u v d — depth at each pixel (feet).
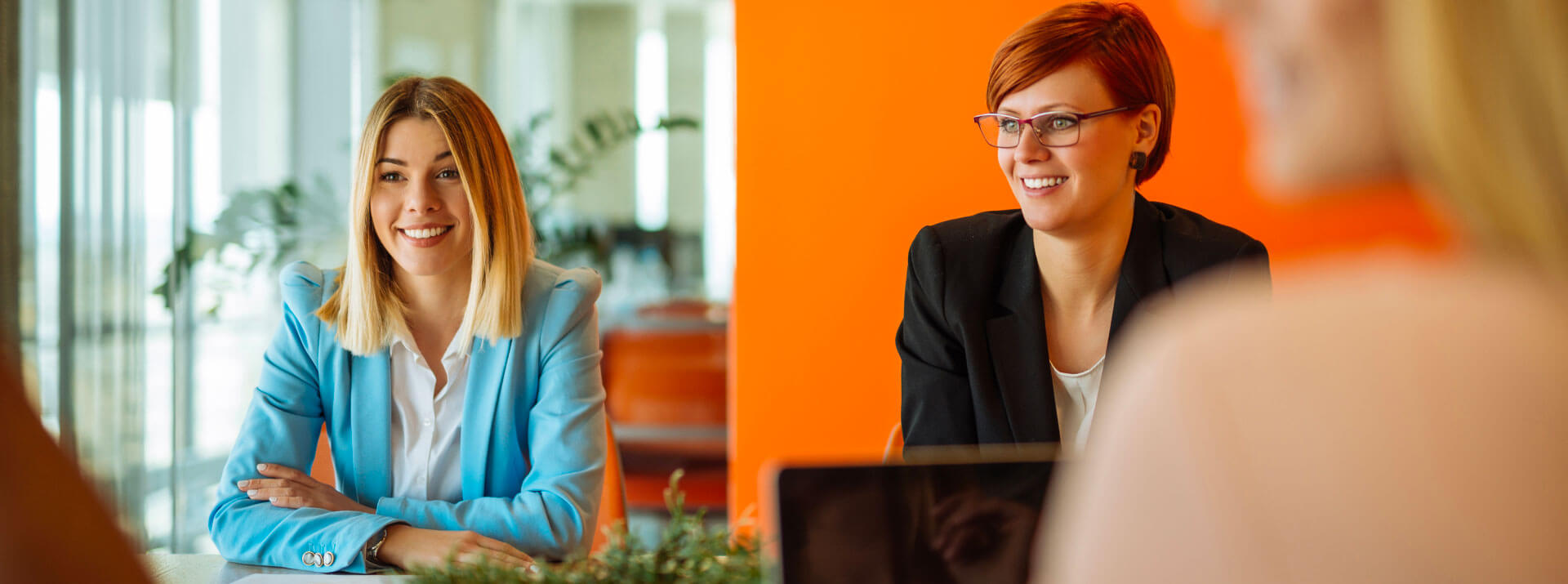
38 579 1.47
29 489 1.48
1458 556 1.03
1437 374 1.09
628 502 14.26
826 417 6.68
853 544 2.59
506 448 5.80
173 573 4.67
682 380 14.40
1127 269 5.23
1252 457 1.13
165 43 11.56
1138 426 1.25
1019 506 2.57
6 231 8.95
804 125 6.63
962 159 6.45
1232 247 5.18
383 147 5.60
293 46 18.15
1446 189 1.13
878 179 6.56
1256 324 1.20
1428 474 1.05
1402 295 1.16
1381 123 1.20
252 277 14.17
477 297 5.73
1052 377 5.39
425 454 5.81
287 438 5.64
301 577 4.34
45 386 9.39
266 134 17.34
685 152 40.01
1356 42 1.19
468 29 26.73
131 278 10.65
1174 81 5.48
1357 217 5.44
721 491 14.15
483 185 5.68
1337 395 1.11
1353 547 1.06
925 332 5.57
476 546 4.86
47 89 9.57
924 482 2.61
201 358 12.68
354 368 5.79
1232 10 1.35
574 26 39.40
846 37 6.57
